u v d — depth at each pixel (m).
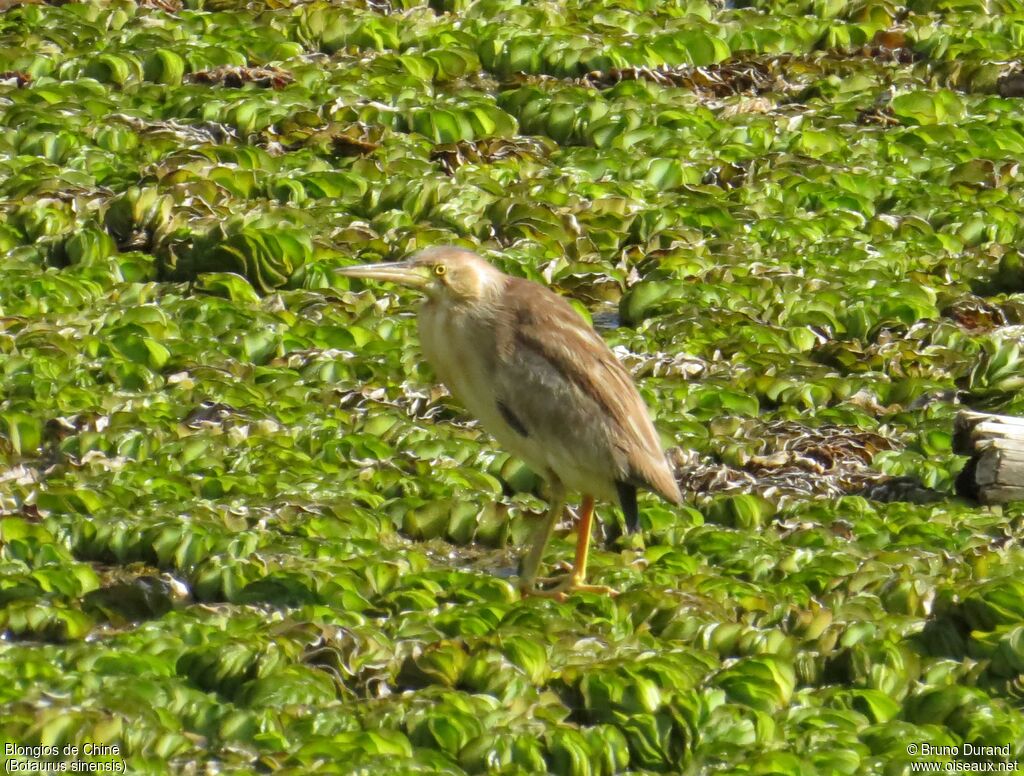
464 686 9.78
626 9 26.48
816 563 11.54
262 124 20.48
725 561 11.66
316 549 11.46
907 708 9.78
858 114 22.91
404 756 8.84
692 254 17.83
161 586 10.95
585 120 21.45
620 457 11.04
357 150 20.09
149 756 8.70
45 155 19.45
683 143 20.98
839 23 25.98
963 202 19.70
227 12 24.44
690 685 9.73
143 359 14.84
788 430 14.12
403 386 14.59
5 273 16.31
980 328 16.75
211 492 12.45
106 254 17.23
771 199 19.58
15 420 13.20
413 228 17.66
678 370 15.33
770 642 10.39
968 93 24.28
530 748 9.03
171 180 18.34
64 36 23.03
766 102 23.06
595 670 9.71
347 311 16.27
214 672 9.66
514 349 11.16
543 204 18.31
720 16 26.47
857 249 18.38
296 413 13.92
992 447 12.84
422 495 12.63
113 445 13.12
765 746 9.22
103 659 9.70
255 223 17.66
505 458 13.29
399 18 24.78
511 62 23.50
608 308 17.36
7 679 9.30
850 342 16.08
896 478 13.34
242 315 15.80
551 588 11.41
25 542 11.41
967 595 10.66
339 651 9.83
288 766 8.68
